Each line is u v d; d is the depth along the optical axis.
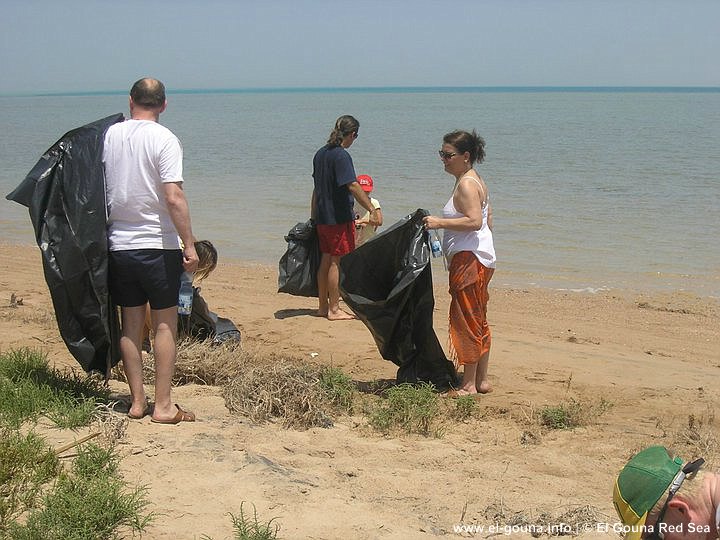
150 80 5.25
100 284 5.12
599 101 171.38
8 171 28.59
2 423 5.01
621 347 8.99
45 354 6.72
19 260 13.88
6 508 3.99
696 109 106.06
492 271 6.89
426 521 4.30
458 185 6.64
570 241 15.41
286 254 9.48
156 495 4.29
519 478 5.04
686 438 5.96
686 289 12.23
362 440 5.67
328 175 8.91
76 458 4.56
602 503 4.70
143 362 6.54
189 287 5.34
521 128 55.28
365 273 7.02
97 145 5.10
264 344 8.50
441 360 7.18
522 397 6.97
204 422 5.55
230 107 130.50
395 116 83.06
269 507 4.25
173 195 5.02
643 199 20.08
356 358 8.04
